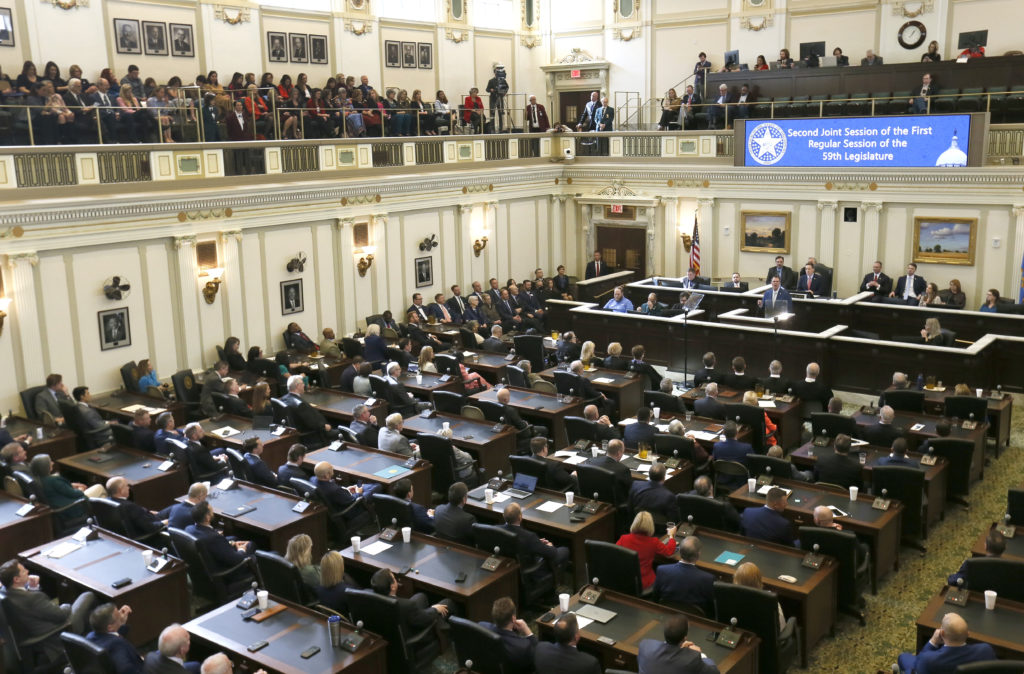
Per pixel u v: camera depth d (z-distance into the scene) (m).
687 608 7.63
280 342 17.50
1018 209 18.06
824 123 19.67
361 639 6.88
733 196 21.42
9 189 12.96
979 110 18.66
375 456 11.27
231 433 12.25
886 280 19.27
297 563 8.12
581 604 7.49
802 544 8.45
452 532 9.00
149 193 14.63
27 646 7.65
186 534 8.53
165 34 17.69
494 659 6.84
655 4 24.02
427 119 20.94
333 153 17.86
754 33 22.84
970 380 14.24
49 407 13.30
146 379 14.83
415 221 20.03
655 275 22.95
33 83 14.73
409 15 22.53
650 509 9.41
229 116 16.34
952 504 11.39
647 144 22.31
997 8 19.92
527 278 23.47
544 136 23.20
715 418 12.22
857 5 21.45
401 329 19.22
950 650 6.43
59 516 10.20
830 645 8.42
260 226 16.78
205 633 7.11
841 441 10.20
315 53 20.53
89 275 14.27
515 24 25.56
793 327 18.59
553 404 13.23
